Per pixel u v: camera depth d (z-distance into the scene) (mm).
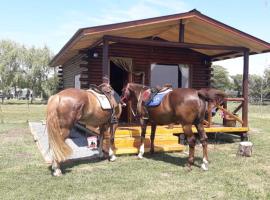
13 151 8805
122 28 8688
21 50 43875
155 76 12266
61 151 6387
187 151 9070
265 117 23359
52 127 6363
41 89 44594
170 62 12320
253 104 41188
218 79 64375
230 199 5359
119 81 13641
